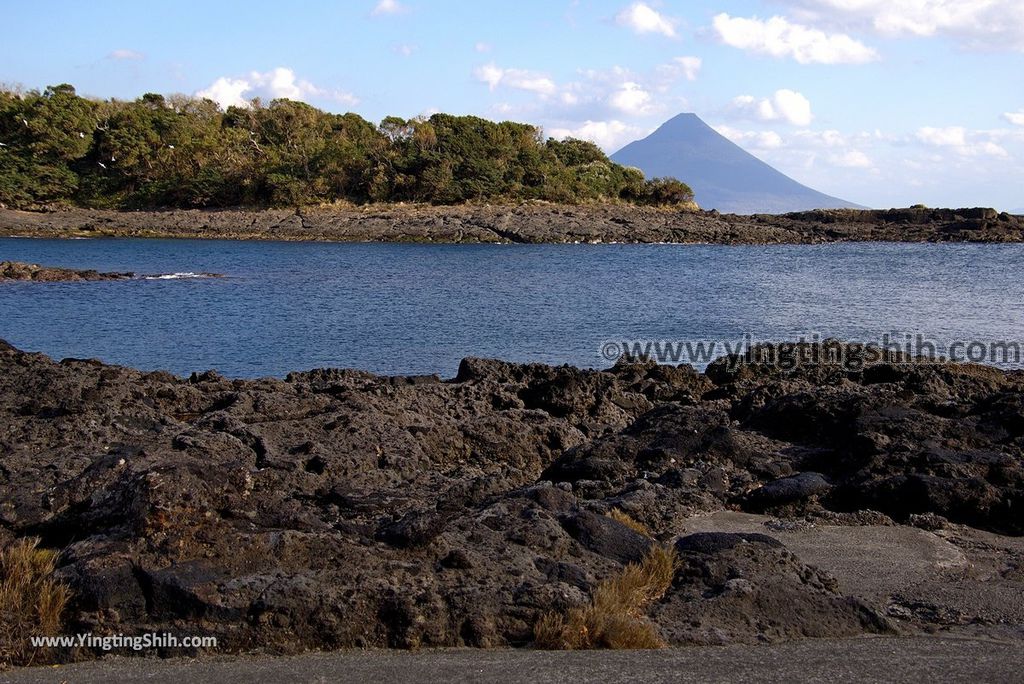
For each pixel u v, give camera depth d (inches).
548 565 315.6
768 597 310.3
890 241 4215.1
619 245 4030.5
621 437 529.7
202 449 408.5
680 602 309.7
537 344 1354.6
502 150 5113.2
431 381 767.1
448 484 407.5
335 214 4424.2
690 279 2456.9
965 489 434.6
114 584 273.6
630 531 351.3
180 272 2576.3
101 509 306.7
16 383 565.0
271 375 1111.6
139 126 4950.8
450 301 1930.4
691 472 466.3
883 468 462.6
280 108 5246.1
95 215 4495.6
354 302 1902.1
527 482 506.9
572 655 270.1
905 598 337.1
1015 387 715.4
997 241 4092.0
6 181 4584.2
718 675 254.1
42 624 267.3
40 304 1790.1
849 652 277.3
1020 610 327.0
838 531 415.8
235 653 268.2
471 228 4163.4
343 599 279.0
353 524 326.3
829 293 2064.5
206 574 279.0
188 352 1277.1
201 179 4758.9
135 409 510.6
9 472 380.2
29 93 5270.7
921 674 259.0
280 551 292.7
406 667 256.7
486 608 285.9
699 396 733.9
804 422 537.0
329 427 466.6
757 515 438.3
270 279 2390.5
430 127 5064.0
